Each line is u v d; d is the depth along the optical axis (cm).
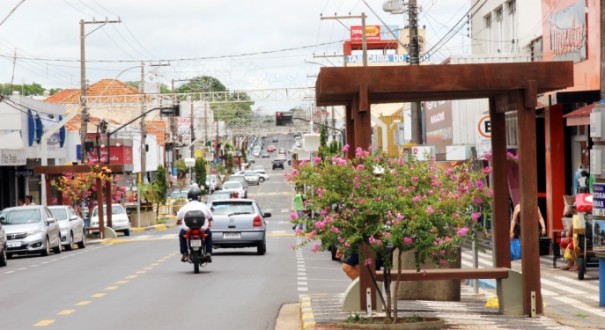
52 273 2709
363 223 1326
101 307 1781
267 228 5841
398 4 4406
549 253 2847
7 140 5516
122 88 10231
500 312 1509
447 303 1680
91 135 7938
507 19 4225
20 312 1745
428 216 1284
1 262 3170
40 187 6244
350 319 1413
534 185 1503
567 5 2950
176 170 11431
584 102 2644
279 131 16388
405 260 1677
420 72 1485
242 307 1772
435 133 4550
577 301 1788
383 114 7681
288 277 2438
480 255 3027
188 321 1569
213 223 3278
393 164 1350
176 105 6359
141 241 4906
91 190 5684
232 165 15988
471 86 1495
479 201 1411
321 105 1756
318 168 1363
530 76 1500
